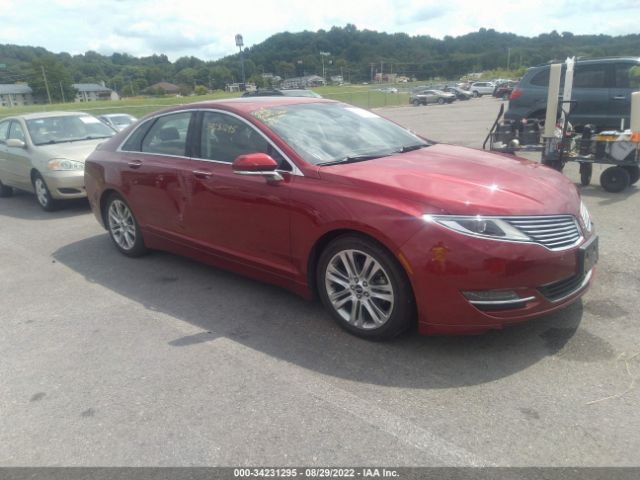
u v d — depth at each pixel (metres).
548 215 3.24
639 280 4.30
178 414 2.92
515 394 2.93
